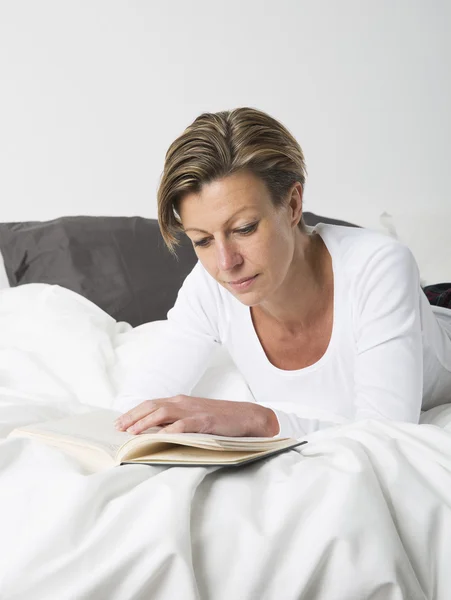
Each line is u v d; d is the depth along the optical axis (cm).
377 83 279
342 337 138
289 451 104
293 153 123
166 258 234
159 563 82
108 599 83
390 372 129
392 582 84
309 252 140
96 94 277
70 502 85
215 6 276
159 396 151
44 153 278
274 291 128
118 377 173
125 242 234
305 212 252
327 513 86
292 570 85
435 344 147
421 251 245
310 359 145
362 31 278
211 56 278
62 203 280
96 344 177
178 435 96
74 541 84
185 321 156
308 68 279
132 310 223
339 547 85
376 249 134
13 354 169
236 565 85
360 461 93
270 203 119
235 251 119
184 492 86
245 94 280
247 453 97
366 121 281
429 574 90
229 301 148
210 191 116
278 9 277
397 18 277
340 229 142
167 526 83
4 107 276
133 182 280
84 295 222
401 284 132
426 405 161
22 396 150
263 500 90
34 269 229
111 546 84
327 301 139
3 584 82
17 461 100
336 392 144
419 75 279
